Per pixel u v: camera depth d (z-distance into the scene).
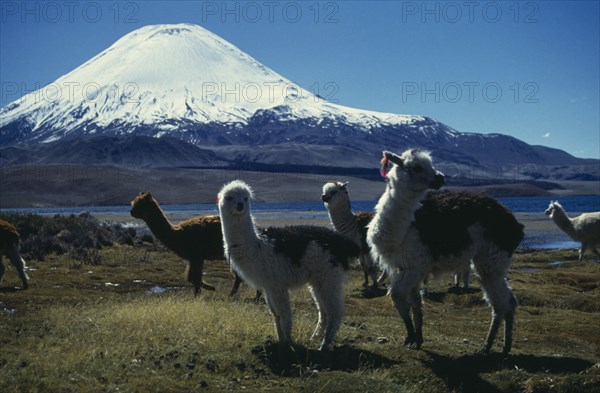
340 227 15.66
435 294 16.59
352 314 13.80
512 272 21.47
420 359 9.17
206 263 21.98
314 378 7.99
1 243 14.70
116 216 84.06
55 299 13.84
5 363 7.86
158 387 7.47
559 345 11.39
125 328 9.71
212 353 8.73
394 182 9.58
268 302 9.48
